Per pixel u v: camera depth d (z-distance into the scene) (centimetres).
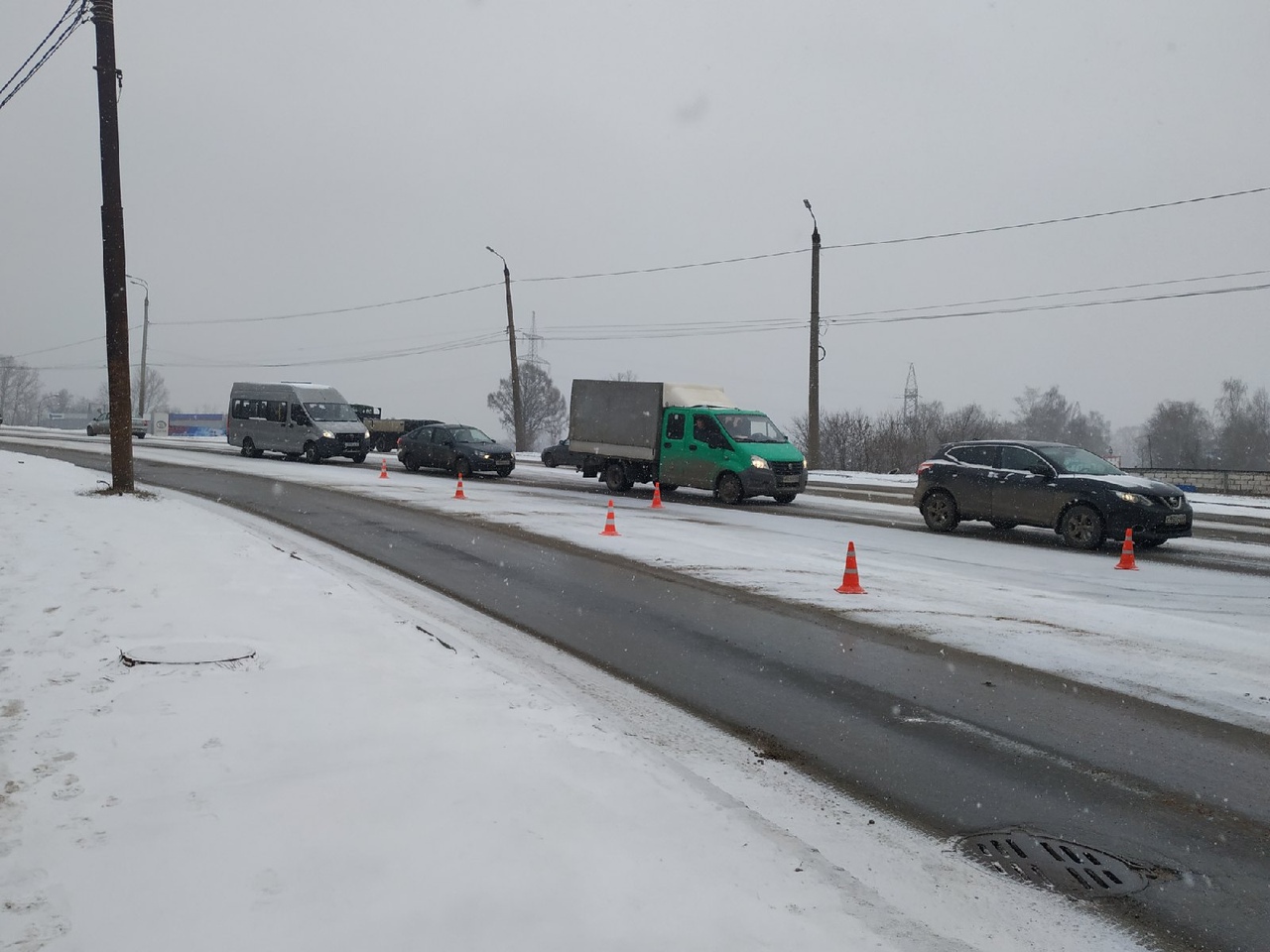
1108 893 433
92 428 5150
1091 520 1523
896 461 5206
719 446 2266
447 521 1730
